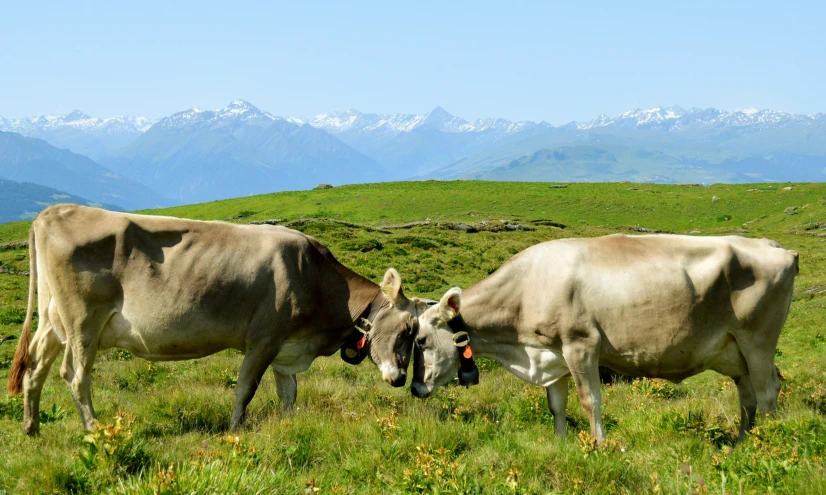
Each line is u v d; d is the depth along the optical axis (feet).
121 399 35.35
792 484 19.08
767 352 27.73
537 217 245.86
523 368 30.83
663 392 39.75
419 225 184.24
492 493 19.72
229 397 34.32
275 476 19.61
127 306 29.17
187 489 17.72
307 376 44.16
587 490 20.61
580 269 28.48
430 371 32.07
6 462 22.63
